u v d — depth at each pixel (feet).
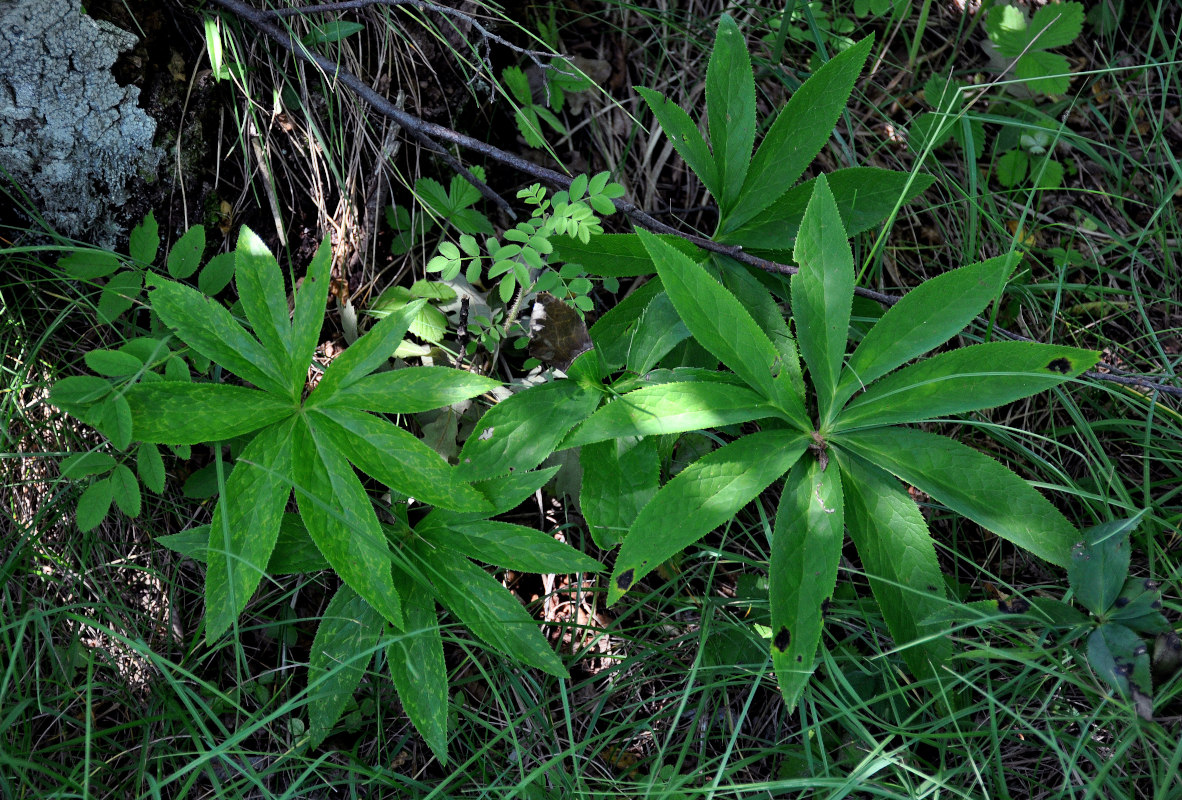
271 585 6.95
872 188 6.89
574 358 6.53
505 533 6.04
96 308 6.30
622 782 6.52
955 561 7.05
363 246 7.81
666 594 7.34
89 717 5.09
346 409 5.68
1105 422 7.66
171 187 6.84
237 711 6.59
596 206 6.37
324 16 7.23
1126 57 10.50
